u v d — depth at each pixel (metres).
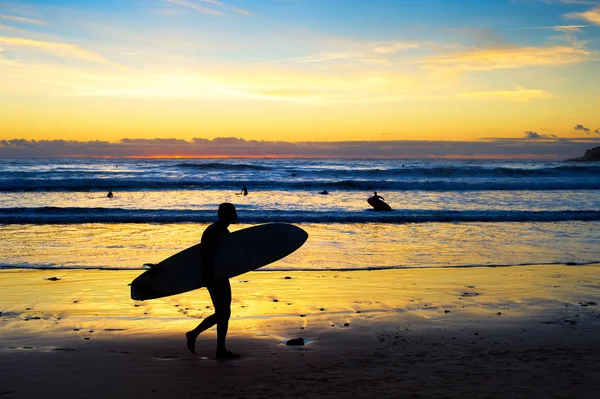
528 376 4.71
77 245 13.48
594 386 4.44
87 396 4.28
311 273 10.22
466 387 4.43
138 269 10.45
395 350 5.61
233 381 4.64
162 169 56.19
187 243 13.91
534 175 49.34
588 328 6.48
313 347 5.74
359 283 9.30
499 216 19.88
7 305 7.54
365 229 17.02
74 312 7.21
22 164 79.62
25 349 5.57
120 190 33.62
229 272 5.47
